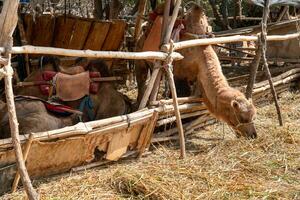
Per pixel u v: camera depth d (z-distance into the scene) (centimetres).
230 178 453
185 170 461
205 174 453
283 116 698
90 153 459
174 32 575
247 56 1151
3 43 341
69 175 448
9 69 339
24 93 511
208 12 1623
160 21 620
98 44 773
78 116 494
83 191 410
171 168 466
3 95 514
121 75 807
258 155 516
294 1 789
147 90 509
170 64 497
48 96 504
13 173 402
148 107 516
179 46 508
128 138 486
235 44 1216
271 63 1092
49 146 417
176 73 616
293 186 442
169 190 414
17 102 458
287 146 551
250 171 474
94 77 548
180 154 509
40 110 462
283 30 945
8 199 391
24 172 335
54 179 436
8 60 340
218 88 555
